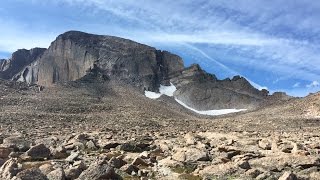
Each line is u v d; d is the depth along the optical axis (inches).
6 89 6894.7
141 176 939.3
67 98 6875.0
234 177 915.4
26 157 1106.7
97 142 1498.5
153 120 5162.4
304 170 964.0
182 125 4375.0
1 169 866.8
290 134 2277.3
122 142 1423.5
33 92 7303.2
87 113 5753.0
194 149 1162.6
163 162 1087.6
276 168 977.5
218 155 1157.7
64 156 1181.1
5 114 4227.4
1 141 1405.0
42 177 777.6
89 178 839.7
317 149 1217.4
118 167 1014.4
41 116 4439.0
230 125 4443.9
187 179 918.4
